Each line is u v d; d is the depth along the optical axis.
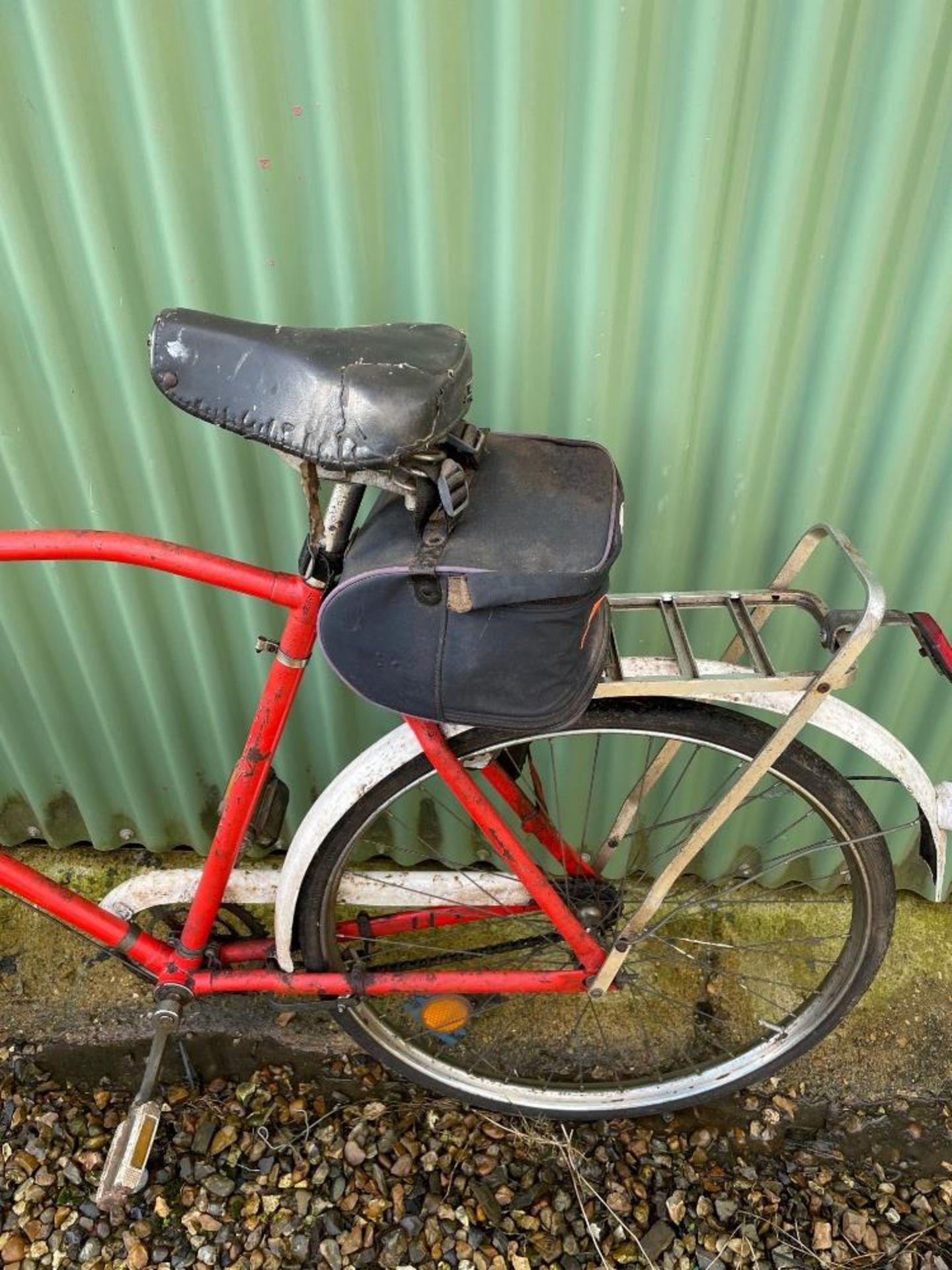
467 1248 1.59
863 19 1.13
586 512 1.05
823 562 1.60
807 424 1.45
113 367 1.45
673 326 1.35
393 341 1.01
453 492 0.98
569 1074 1.85
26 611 1.73
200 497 1.59
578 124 1.21
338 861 1.46
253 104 1.21
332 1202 1.64
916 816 1.90
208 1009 1.92
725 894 1.67
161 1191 1.65
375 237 1.32
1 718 1.88
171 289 1.38
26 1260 1.57
